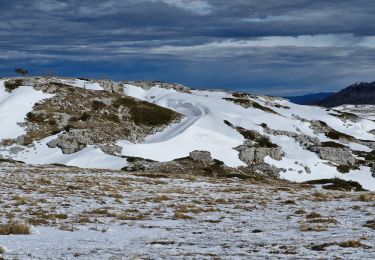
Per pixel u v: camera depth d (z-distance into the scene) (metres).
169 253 17.14
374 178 125.88
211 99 180.38
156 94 189.38
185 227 26.30
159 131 140.50
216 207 37.56
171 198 43.56
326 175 124.56
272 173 119.31
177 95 182.38
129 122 142.25
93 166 106.06
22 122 133.62
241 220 29.62
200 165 111.88
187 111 163.88
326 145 149.62
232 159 122.25
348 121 198.88
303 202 42.28
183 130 134.25
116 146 117.62
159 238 21.92
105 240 21.17
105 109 145.75
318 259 15.89
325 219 28.58
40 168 84.00
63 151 119.44
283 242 20.23
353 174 127.19
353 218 30.05
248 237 22.14
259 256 16.59
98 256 16.25
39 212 31.22
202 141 129.00
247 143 134.50
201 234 23.41
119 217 30.16
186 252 17.44
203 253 17.22
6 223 25.86
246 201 42.03
